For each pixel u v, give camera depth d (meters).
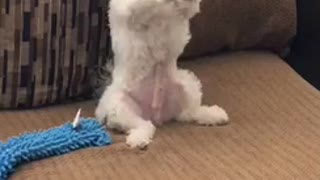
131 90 1.10
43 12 1.11
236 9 1.30
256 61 1.34
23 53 1.12
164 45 1.09
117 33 1.09
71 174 0.93
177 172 0.94
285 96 1.20
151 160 0.98
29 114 1.14
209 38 1.30
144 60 1.09
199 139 1.05
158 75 1.11
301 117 1.13
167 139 1.05
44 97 1.16
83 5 1.14
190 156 0.99
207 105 1.17
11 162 0.93
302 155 1.00
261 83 1.25
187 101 1.13
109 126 1.08
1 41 1.10
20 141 0.98
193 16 1.18
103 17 1.17
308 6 1.38
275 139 1.05
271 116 1.13
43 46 1.13
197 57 1.34
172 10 1.05
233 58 1.35
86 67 1.18
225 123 1.11
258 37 1.36
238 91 1.22
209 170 0.95
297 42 1.42
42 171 0.94
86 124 1.06
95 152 0.99
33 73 1.13
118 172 0.94
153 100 1.10
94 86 1.20
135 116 1.08
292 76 1.28
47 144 0.98
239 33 1.34
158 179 0.92
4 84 1.12
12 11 1.09
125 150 1.01
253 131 1.08
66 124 1.06
